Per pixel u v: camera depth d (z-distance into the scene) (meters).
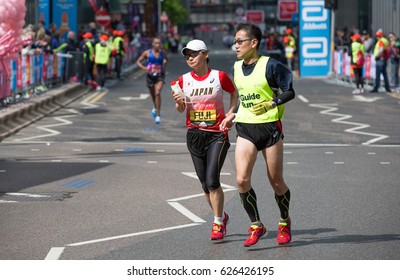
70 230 16.50
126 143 30.92
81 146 30.02
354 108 43.66
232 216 17.89
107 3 96.94
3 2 34.62
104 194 20.58
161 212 18.34
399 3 86.06
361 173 24.00
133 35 108.25
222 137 15.57
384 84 57.47
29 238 15.80
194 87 15.52
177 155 27.81
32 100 41.28
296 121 38.03
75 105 46.06
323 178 23.09
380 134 33.50
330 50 72.94
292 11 109.06
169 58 121.56
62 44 56.03
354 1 112.94
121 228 16.69
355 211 18.33
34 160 26.47
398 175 23.64
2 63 35.84
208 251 14.77
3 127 33.44
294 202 19.45
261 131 14.73
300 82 65.81
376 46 53.31
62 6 74.44
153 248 15.03
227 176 23.77
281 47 91.31
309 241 15.48
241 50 14.74
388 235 15.89
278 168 14.82
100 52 57.56
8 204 19.25
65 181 22.53
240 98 14.95
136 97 50.84
